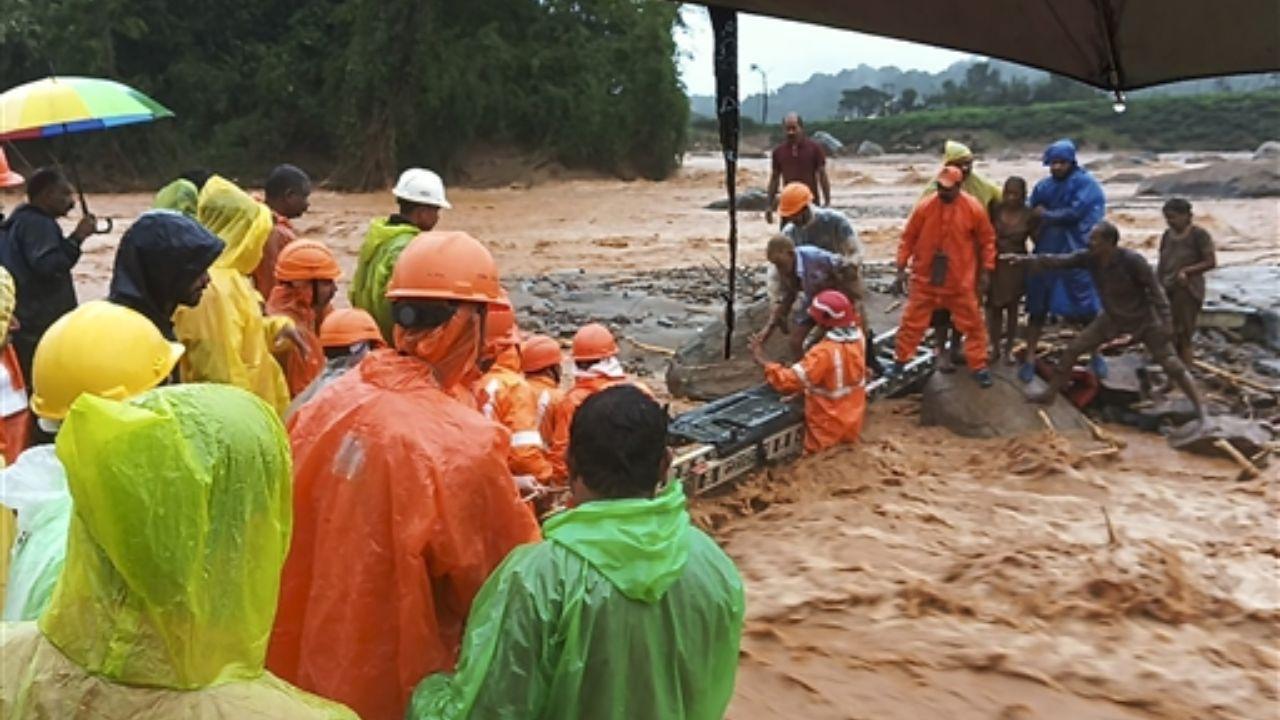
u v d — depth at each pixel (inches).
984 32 106.6
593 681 107.4
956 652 227.3
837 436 349.4
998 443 360.5
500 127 1836.9
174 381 225.3
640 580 108.0
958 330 394.9
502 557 125.1
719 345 439.8
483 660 107.4
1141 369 401.1
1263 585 257.0
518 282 746.8
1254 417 374.3
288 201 316.2
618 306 649.0
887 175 1982.0
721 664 114.1
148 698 83.1
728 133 112.5
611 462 112.1
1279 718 202.8
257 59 1857.8
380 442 121.5
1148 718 205.0
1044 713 206.1
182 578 81.4
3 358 228.5
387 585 121.0
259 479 87.0
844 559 273.4
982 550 277.4
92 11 1748.3
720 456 322.3
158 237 174.2
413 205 258.5
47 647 85.4
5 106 320.8
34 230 302.8
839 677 218.8
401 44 1742.1
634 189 1705.2
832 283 388.5
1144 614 245.1
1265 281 546.0
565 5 1908.2
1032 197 414.6
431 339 129.3
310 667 122.0
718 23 109.2
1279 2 101.1
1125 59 106.3
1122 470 341.4
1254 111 2623.0
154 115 342.6
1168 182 1396.4
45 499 125.5
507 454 127.0
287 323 261.6
